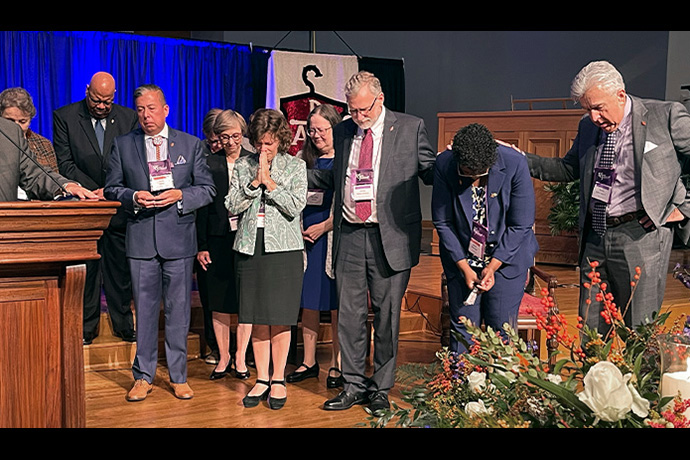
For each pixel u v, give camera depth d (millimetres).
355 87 3791
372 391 4219
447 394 1757
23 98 4602
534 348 1903
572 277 7430
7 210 2400
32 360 2584
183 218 4336
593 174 3400
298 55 7070
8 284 2535
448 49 11148
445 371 1839
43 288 2592
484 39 10781
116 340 5176
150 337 4391
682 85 9047
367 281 4105
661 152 3232
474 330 1653
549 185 8164
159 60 6559
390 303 4031
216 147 4848
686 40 9062
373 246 3988
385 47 11375
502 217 3510
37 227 2471
